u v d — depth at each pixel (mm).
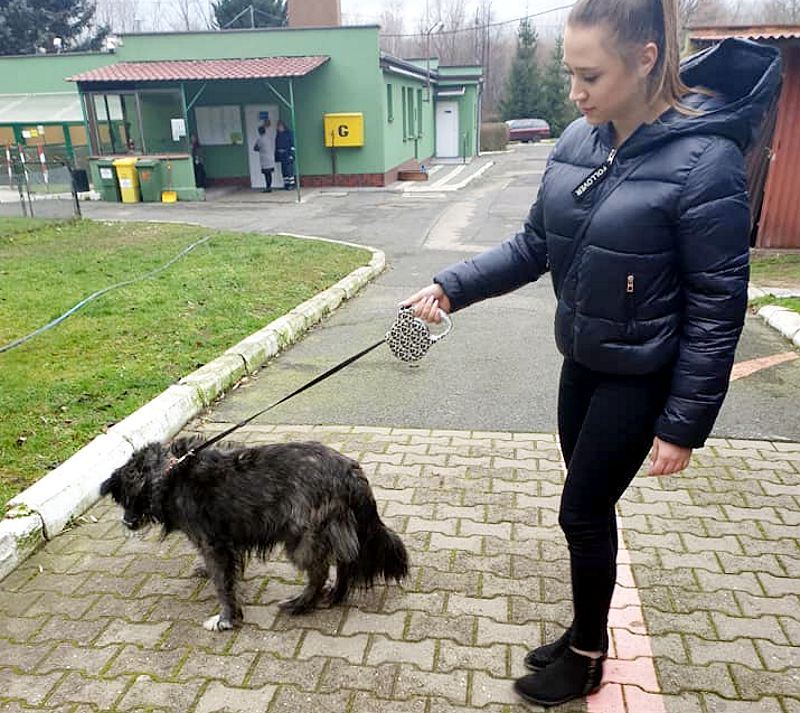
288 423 5086
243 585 3342
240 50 22094
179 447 3129
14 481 3992
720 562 3418
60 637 2992
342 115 22000
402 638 2961
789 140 10383
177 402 4996
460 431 4926
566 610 3107
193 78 19938
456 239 13422
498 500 4008
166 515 3041
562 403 2607
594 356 2281
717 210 1993
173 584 3348
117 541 3689
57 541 3680
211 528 2975
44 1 42719
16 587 3320
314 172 22953
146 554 3578
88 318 7230
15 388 5312
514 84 53656
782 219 10758
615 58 1971
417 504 3971
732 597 3168
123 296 8086
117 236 12938
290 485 2910
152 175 20062
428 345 2791
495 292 2715
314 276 9438
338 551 2936
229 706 2619
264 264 10164
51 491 3801
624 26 1937
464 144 34625
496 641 2930
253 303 7895
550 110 53125
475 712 2582
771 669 2752
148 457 3102
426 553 3523
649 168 2068
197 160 22344
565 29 2072
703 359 2102
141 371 5699
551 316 7891
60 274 9391
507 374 6031
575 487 2418
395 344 2820
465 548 3562
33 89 26031
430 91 32188
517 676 2738
